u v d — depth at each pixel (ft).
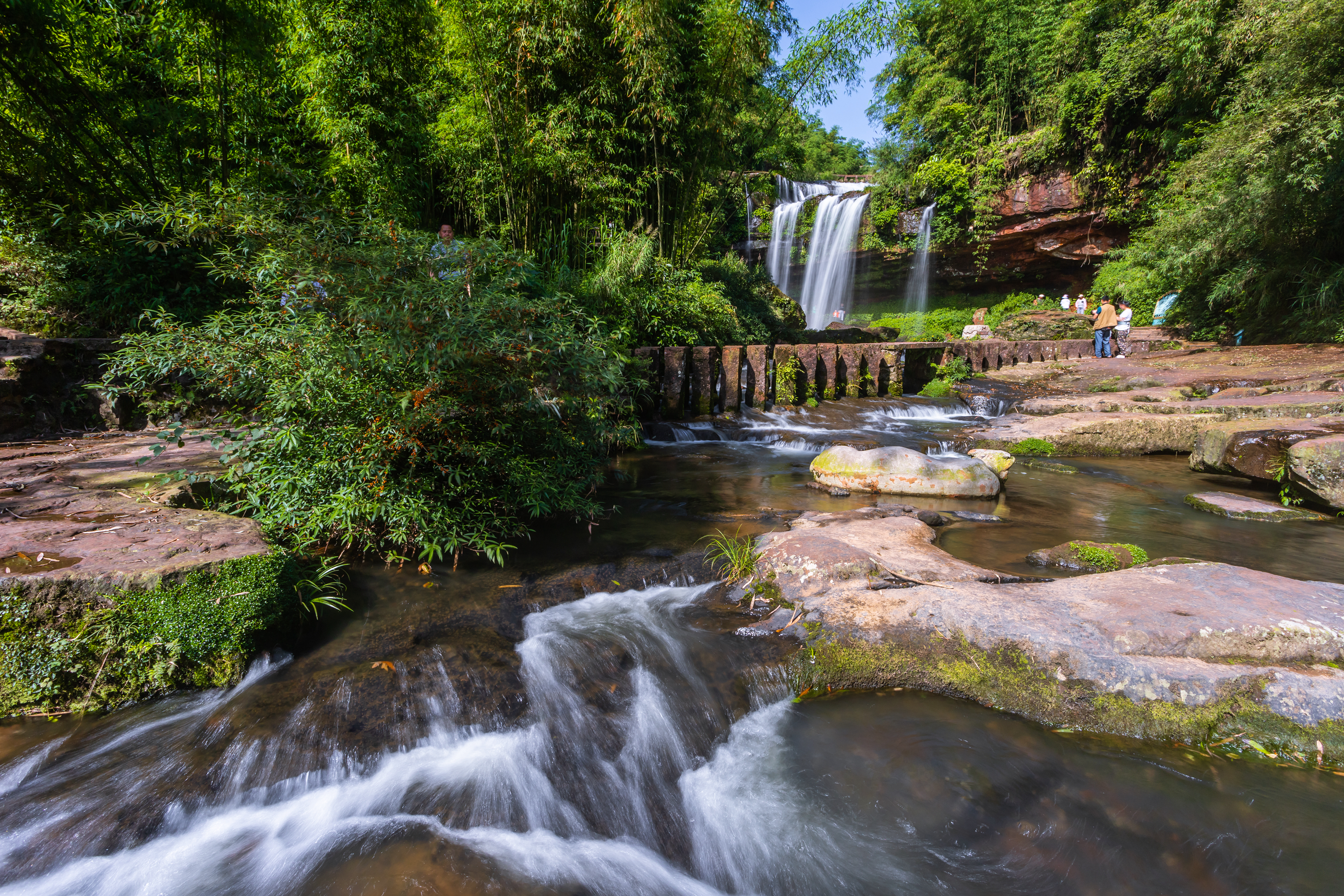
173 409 18.47
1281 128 38.19
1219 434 21.76
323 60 25.44
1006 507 17.65
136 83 23.08
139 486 11.98
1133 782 6.98
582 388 13.03
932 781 7.11
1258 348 43.24
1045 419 29.17
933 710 8.44
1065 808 6.64
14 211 22.11
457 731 7.72
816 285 97.40
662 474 21.63
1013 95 90.79
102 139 22.25
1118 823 6.44
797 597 10.81
